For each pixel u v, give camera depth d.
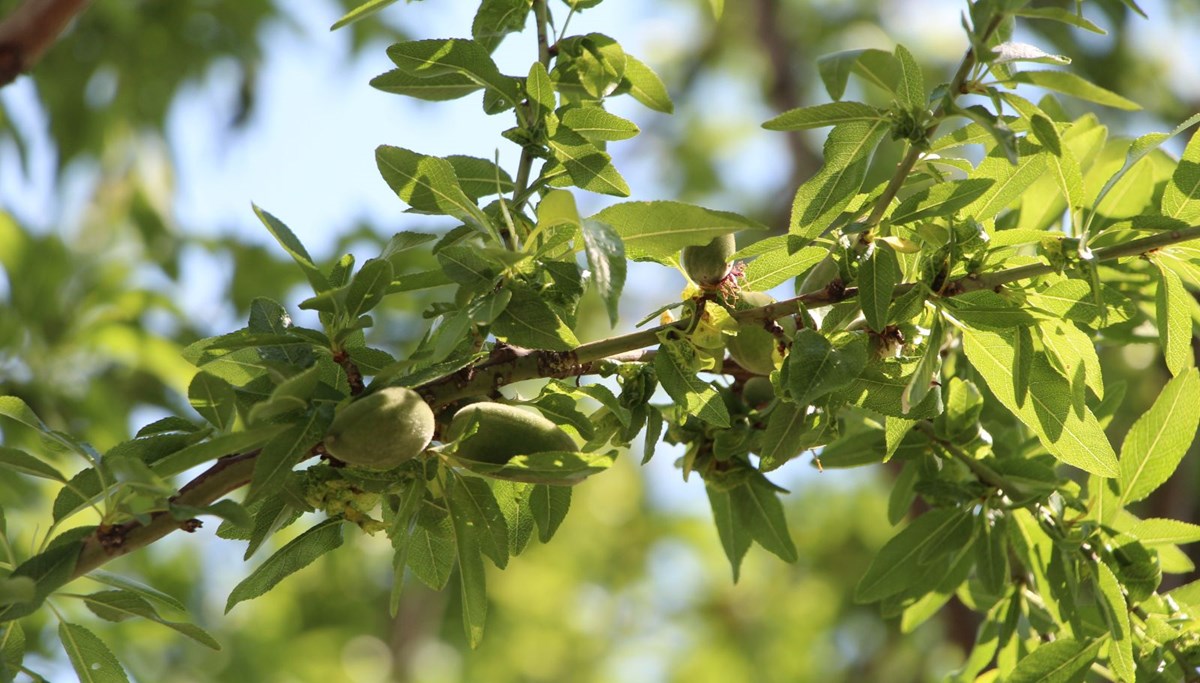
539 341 2.68
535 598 9.06
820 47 9.92
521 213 3.03
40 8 4.42
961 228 2.88
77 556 2.61
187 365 6.19
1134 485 3.35
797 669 8.73
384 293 2.79
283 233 2.77
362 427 2.54
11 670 2.77
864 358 2.79
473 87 3.20
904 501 3.73
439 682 8.83
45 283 6.15
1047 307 2.96
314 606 8.62
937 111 2.73
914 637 8.39
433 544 3.11
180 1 7.57
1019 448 3.75
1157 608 3.30
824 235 3.00
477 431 2.75
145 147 7.77
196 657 7.13
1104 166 3.96
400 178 2.82
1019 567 3.60
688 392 2.90
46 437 2.84
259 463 2.56
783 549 3.52
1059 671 3.22
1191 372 3.33
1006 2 2.58
